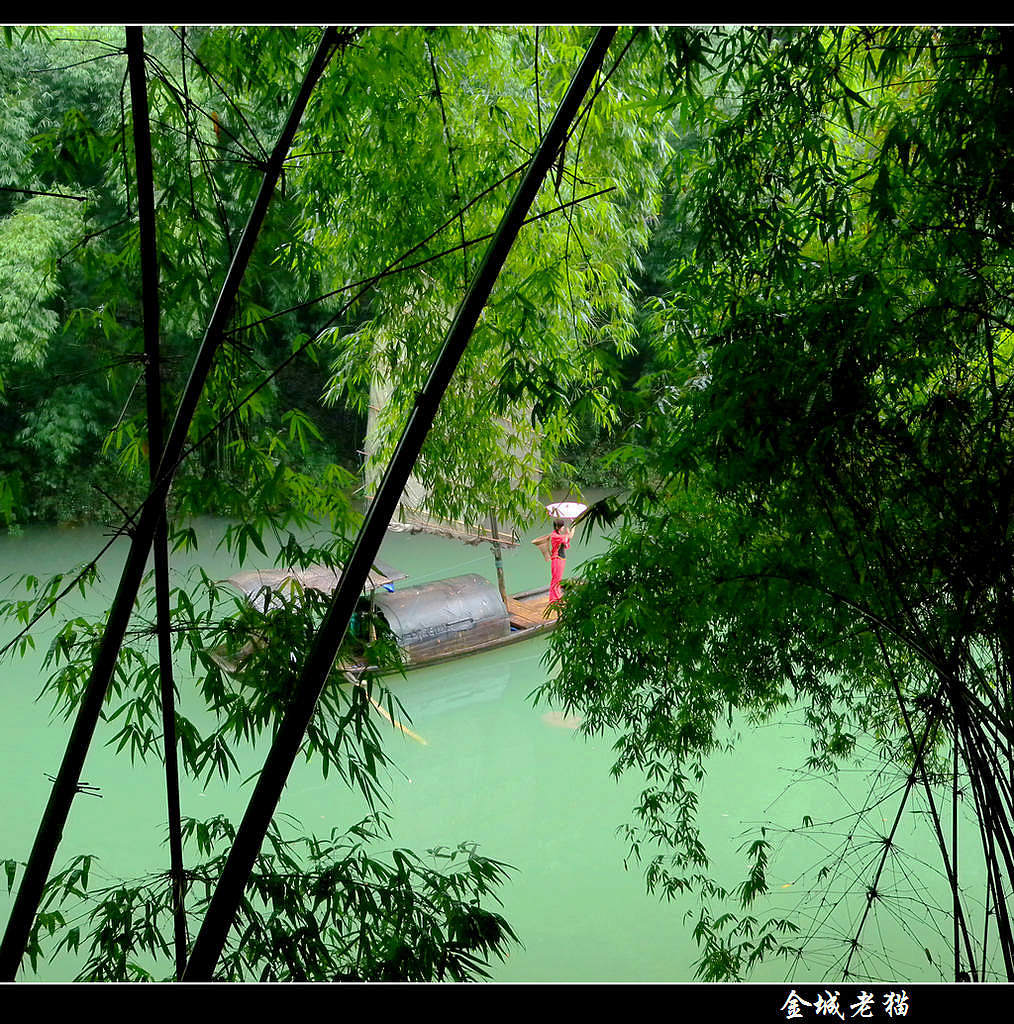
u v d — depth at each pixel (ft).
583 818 22.63
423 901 8.51
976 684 9.91
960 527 8.64
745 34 9.32
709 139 10.02
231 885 6.86
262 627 8.46
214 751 8.34
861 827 21.22
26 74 37.04
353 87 10.39
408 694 28.84
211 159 8.84
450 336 7.07
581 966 17.39
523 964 17.42
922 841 20.54
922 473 8.95
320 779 24.36
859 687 13.78
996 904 8.91
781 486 10.30
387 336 13.87
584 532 10.64
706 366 10.57
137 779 24.03
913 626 9.64
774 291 9.89
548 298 12.44
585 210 13.25
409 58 10.40
